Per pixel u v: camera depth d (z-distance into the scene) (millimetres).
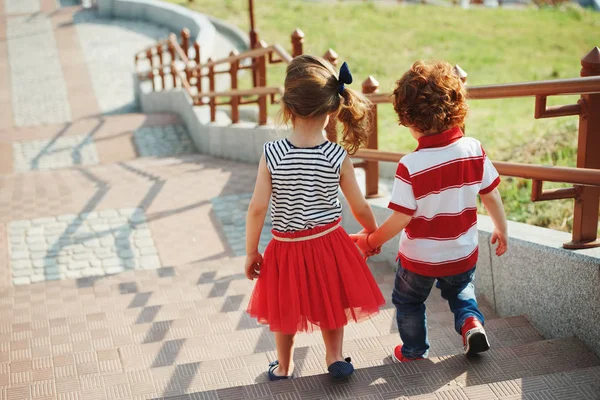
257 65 8758
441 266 2779
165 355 3631
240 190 7887
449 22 17125
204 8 20484
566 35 15727
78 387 3086
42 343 4047
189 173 8695
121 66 17328
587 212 3232
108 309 4754
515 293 3652
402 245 2914
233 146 9398
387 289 4582
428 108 2596
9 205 7621
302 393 2635
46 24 21359
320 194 2639
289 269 2711
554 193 3246
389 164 7758
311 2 20422
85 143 11344
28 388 3090
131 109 14555
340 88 2600
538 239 3496
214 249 6410
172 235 6727
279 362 3025
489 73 12688
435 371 2781
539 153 6805
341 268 2730
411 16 17969
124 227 6922
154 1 21297
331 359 2814
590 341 3074
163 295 4918
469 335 2764
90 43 19266
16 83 16234
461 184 2684
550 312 3373
